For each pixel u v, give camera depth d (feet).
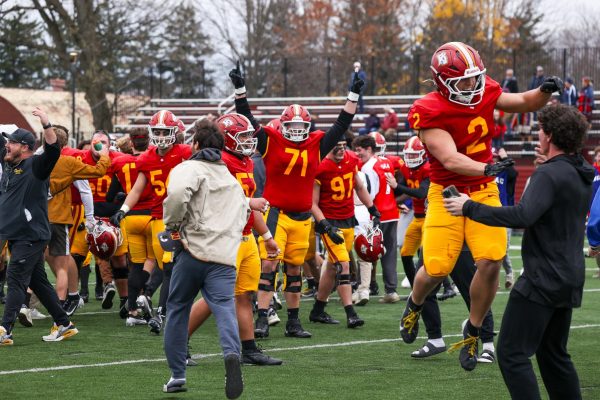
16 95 183.83
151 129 39.34
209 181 27.43
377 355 35.50
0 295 51.19
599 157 60.08
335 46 206.18
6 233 36.17
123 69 162.81
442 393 28.78
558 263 22.71
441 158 28.91
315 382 30.27
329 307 50.47
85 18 140.26
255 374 31.55
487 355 34.09
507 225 22.62
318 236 53.06
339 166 44.37
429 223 30.53
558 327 23.52
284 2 205.16
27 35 144.77
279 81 189.37
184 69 170.40
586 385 30.12
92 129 176.04
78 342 38.14
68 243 43.55
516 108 29.86
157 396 28.02
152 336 39.93
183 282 27.45
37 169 35.94
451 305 51.03
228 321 26.76
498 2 204.44
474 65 28.32
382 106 138.31
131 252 42.91
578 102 119.55
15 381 30.12
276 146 37.58
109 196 43.91
